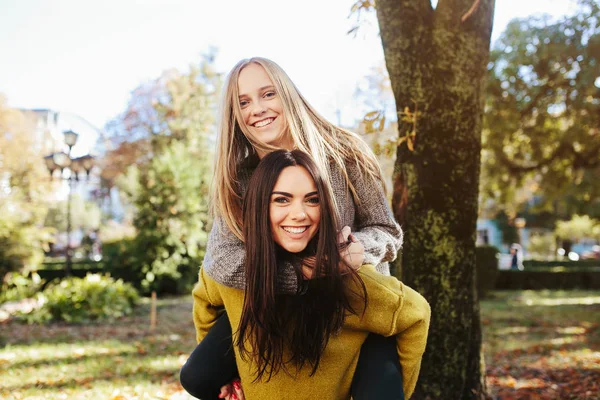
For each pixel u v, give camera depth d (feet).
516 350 24.99
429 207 12.00
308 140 6.80
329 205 5.81
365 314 6.12
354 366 6.33
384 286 6.18
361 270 6.26
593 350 24.35
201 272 7.11
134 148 99.40
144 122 98.78
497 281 70.33
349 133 7.28
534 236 130.82
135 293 45.21
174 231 57.16
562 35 42.80
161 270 56.70
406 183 12.21
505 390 17.06
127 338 29.12
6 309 38.75
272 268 5.73
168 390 16.93
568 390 17.16
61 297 36.94
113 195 144.46
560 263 93.86
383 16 12.34
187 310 43.52
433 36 11.92
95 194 144.46
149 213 57.26
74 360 22.41
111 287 39.93
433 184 11.97
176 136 87.40
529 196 85.46
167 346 26.16
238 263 6.12
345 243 5.99
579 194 50.34
